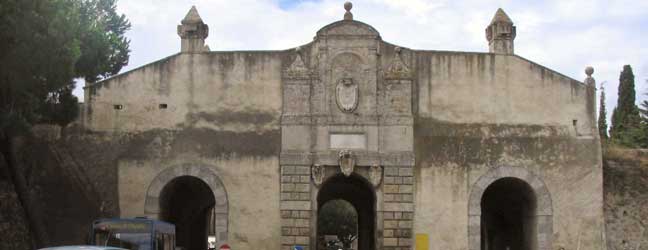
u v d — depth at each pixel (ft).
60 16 96.89
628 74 226.38
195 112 119.44
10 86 96.37
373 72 119.34
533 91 122.11
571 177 120.16
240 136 118.73
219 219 116.78
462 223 117.80
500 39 123.03
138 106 119.85
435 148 119.14
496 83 121.80
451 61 121.70
